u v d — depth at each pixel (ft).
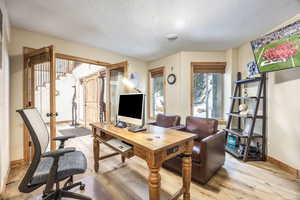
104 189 6.00
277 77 8.01
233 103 10.55
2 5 5.51
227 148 9.95
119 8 6.26
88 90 17.97
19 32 8.00
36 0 5.74
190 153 5.17
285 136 7.54
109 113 11.93
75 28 8.05
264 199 5.42
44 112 12.97
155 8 6.27
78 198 5.05
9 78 7.63
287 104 7.45
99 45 10.63
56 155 4.03
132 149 4.86
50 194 4.77
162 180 6.65
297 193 5.75
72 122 20.01
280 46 6.90
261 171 7.41
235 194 5.68
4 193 5.70
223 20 7.23
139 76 14.42
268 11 6.48
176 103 12.30
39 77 11.17
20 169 7.50
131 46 10.84
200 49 11.50
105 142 6.20
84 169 4.67
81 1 5.81
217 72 12.02
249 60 10.02
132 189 6.02
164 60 13.47
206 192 5.79
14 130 7.85
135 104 6.02
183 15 6.79
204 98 12.59
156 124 10.58
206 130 8.19
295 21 6.58
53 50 7.29
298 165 6.93
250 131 8.62
